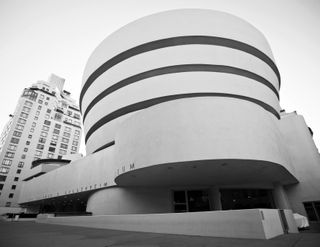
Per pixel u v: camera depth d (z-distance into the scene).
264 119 13.58
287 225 9.11
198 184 18.53
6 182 55.25
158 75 20.91
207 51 21.09
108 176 19.56
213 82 19.70
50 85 78.19
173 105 13.09
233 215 7.60
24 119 64.50
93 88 25.70
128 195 18.06
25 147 61.81
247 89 20.17
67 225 17.78
